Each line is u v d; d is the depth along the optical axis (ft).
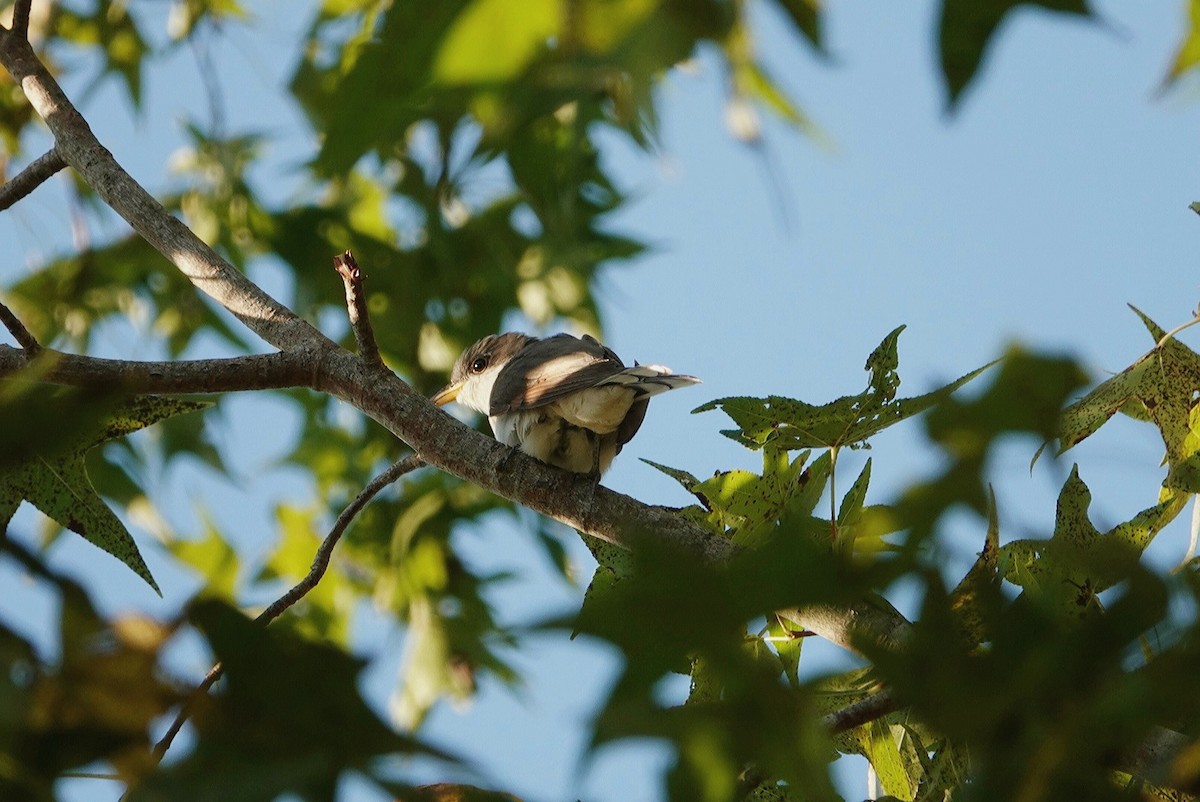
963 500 7.64
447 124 7.20
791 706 8.11
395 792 8.70
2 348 23.30
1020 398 7.52
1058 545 8.75
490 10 6.82
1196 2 9.05
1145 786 10.19
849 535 17.30
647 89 7.01
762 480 20.27
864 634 8.40
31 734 8.75
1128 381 19.53
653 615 7.69
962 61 6.84
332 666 9.07
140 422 19.49
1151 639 8.62
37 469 19.02
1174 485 19.21
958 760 17.76
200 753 8.77
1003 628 8.73
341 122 6.96
